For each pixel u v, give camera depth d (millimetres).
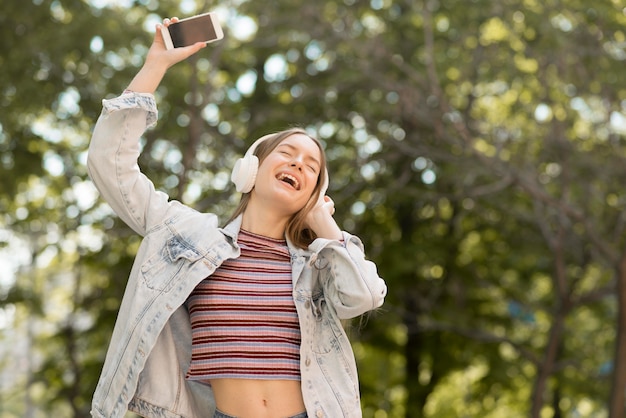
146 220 3754
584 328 19859
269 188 3748
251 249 3732
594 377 15797
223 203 13195
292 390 3588
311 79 15438
